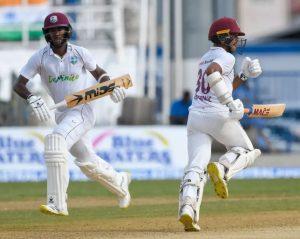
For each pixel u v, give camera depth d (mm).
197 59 83438
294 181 55156
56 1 73875
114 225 31266
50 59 29844
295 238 25844
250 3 124812
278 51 89688
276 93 81312
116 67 71812
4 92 71625
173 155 61312
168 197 45000
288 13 125438
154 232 28375
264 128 78250
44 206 28719
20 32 73250
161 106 81500
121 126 61375
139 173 61125
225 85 27344
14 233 29016
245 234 27047
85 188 52406
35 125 64625
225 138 28625
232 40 28266
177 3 75250
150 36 74812
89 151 31047
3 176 61438
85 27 71938
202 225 30328
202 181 28047
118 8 71562
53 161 29062
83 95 29328
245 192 46688
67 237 27344
